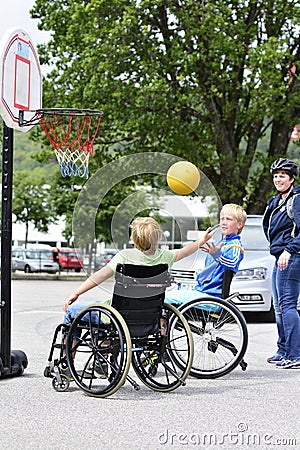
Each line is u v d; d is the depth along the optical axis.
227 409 8.48
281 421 7.96
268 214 11.94
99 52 31.47
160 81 30.80
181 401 8.88
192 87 32.38
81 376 9.20
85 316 9.38
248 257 17.97
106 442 7.07
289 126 34.28
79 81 33.59
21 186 74.81
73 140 12.00
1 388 9.45
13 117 10.38
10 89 10.45
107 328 9.26
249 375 10.77
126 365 8.84
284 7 32.22
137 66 31.95
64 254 58.78
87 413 8.20
